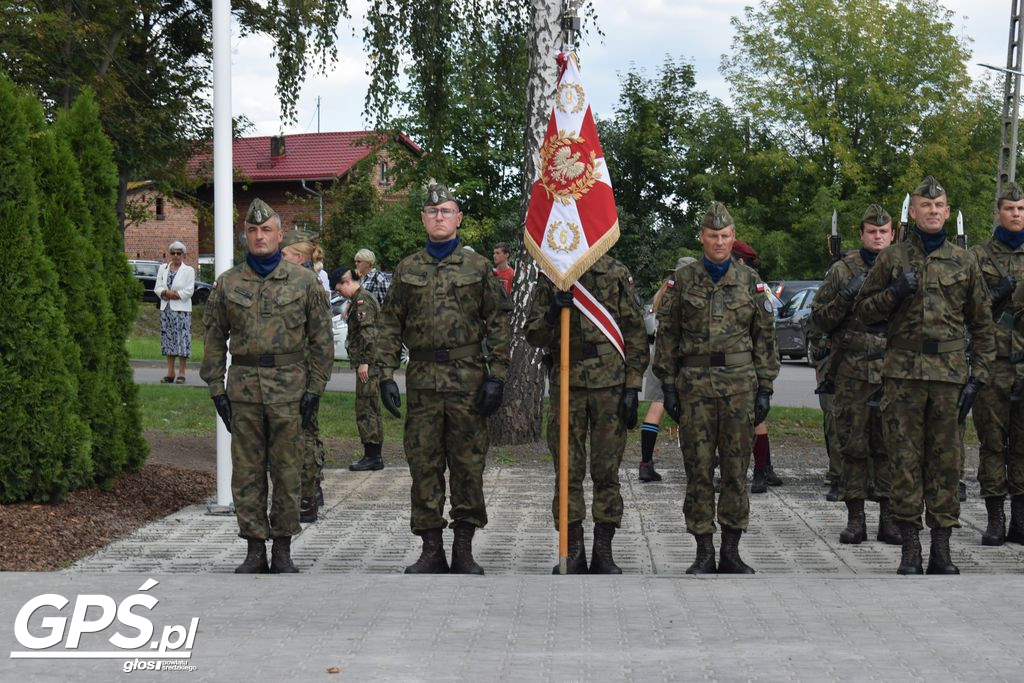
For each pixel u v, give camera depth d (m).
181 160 35.97
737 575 7.13
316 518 9.73
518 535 9.14
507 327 7.59
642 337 7.59
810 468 12.86
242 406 7.54
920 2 50.44
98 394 10.09
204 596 6.47
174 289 20.11
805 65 50.38
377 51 18.36
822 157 50.00
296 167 56.91
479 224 39.91
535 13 13.99
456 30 18.19
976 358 7.65
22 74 29.88
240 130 36.41
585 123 7.57
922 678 4.96
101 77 31.08
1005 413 8.70
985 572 7.85
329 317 7.76
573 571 7.58
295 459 7.61
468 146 37.22
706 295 7.61
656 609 6.19
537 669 5.11
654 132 49.62
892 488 7.63
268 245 7.64
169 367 20.25
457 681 4.94
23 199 9.41
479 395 7.55
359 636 5.65
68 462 9.49
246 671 5.09
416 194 39.22
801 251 47.97
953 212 48.97
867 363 8.73
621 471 12.64
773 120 49.31
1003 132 23.16
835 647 5.44
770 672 5.04
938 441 7.55
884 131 49.31
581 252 7.43
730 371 7.54
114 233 10.87
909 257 7.60
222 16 9.65
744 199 52.03
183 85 34.84
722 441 7.59
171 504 10.23
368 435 12.41
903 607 6.21
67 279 9.99
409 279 7.55
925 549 8.62
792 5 50.12
